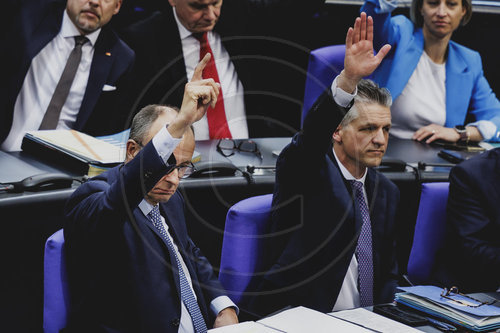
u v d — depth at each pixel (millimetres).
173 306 6656
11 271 7641
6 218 7434
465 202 9234
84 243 6215
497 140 13242
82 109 11719
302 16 13625
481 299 7461
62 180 7902
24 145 9250
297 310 6910
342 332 6352
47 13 11641
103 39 11930
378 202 8484
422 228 9422
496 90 17078
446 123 14148
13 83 11406
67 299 6559
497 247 9125
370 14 13336
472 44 16906
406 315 6953
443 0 13484
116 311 6508
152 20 12289
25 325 7875
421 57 14039
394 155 11156
